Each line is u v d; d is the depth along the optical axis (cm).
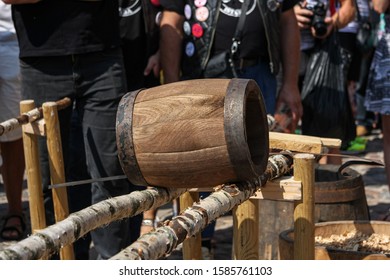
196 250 436
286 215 562
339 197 568
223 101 338
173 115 340
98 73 556
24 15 550
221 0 622
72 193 623
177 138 339
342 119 764
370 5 887
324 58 763
